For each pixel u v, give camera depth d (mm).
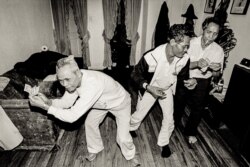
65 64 1354
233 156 2418
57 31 4965
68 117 1465
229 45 2914
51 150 2365
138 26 5070
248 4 2697
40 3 4211
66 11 4770
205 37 1987
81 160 2262
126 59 5238
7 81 2318
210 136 2770
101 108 1795
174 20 4934
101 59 5457
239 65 2326
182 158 2348
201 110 2426
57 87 2816
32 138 2289
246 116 2150
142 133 2771
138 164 2189
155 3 4816
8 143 2100
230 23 3154
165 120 2109
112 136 2672
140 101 2166
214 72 2223
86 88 1507
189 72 2154
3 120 2021
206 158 2367
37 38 4043
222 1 3391
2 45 2779
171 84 2047
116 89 1783
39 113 2105
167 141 2225
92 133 2049
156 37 4707
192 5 4223
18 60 3244
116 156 2332
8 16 2953
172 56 1782
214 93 2914
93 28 5094
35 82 2883
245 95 2168
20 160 2240
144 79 2008
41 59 3330
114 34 5020
